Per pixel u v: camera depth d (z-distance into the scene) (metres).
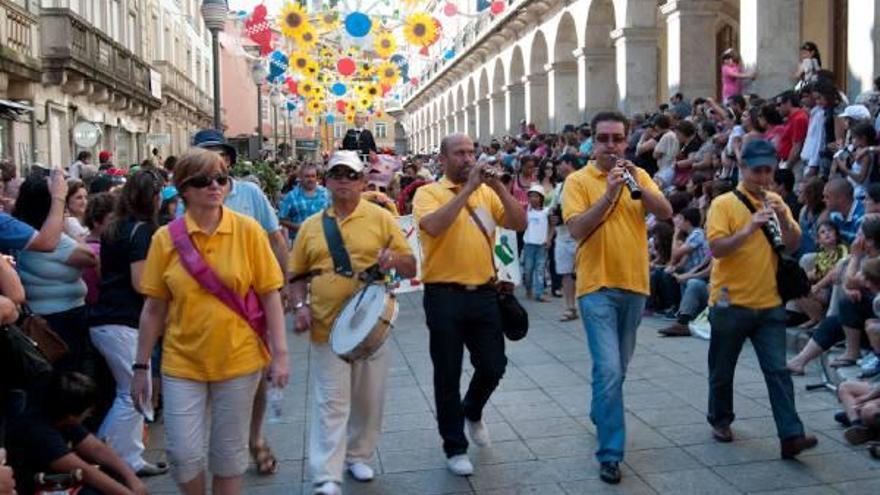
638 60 19.81
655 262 10.41
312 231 4.98
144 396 4.21
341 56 29.03
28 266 5.45
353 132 9.33
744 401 6.42
